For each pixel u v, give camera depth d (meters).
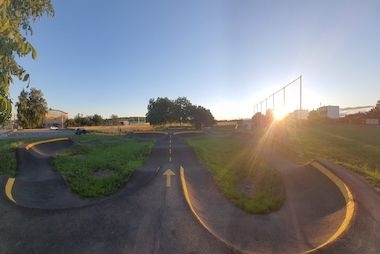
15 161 17.27
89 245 6.92
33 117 78.19
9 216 8.31
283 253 6.62
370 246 6.11
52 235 7.38
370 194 8.84
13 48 3.21
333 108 87.88
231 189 12.33
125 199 10.09
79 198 11.32
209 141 38.19
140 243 6.99
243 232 7.87
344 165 13.41
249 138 42.41
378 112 80.19
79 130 55.59
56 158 19.36
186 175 14.76
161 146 30.25
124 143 35.00
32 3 4.07
